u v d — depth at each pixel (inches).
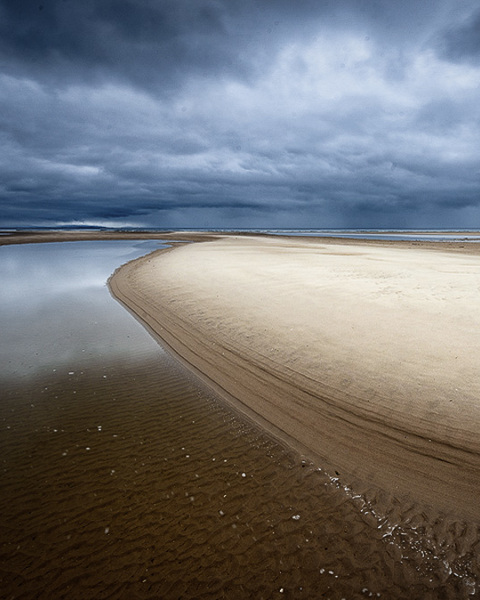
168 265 669.3
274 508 131.5
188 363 260.8
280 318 320.5
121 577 105.0
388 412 183.3
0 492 136.9
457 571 107.3
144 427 182.5
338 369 226.4
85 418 190.1
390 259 765.9
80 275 657.6
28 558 110.3
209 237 2070.6
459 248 1262.3
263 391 215.2
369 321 297.1
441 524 123.9
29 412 195.5
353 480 145.6
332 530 122.3
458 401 183.6
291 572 107.6
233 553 113.5
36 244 1625.2
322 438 171.8
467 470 145.9
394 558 112.0
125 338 315.9
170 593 100.7
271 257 800.9
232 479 146.4
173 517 127.0
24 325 351.9
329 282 457.4
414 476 145.7
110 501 133.6
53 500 133.6
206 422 187.6
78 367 255.6
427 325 281.0
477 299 347.3
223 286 457.4
